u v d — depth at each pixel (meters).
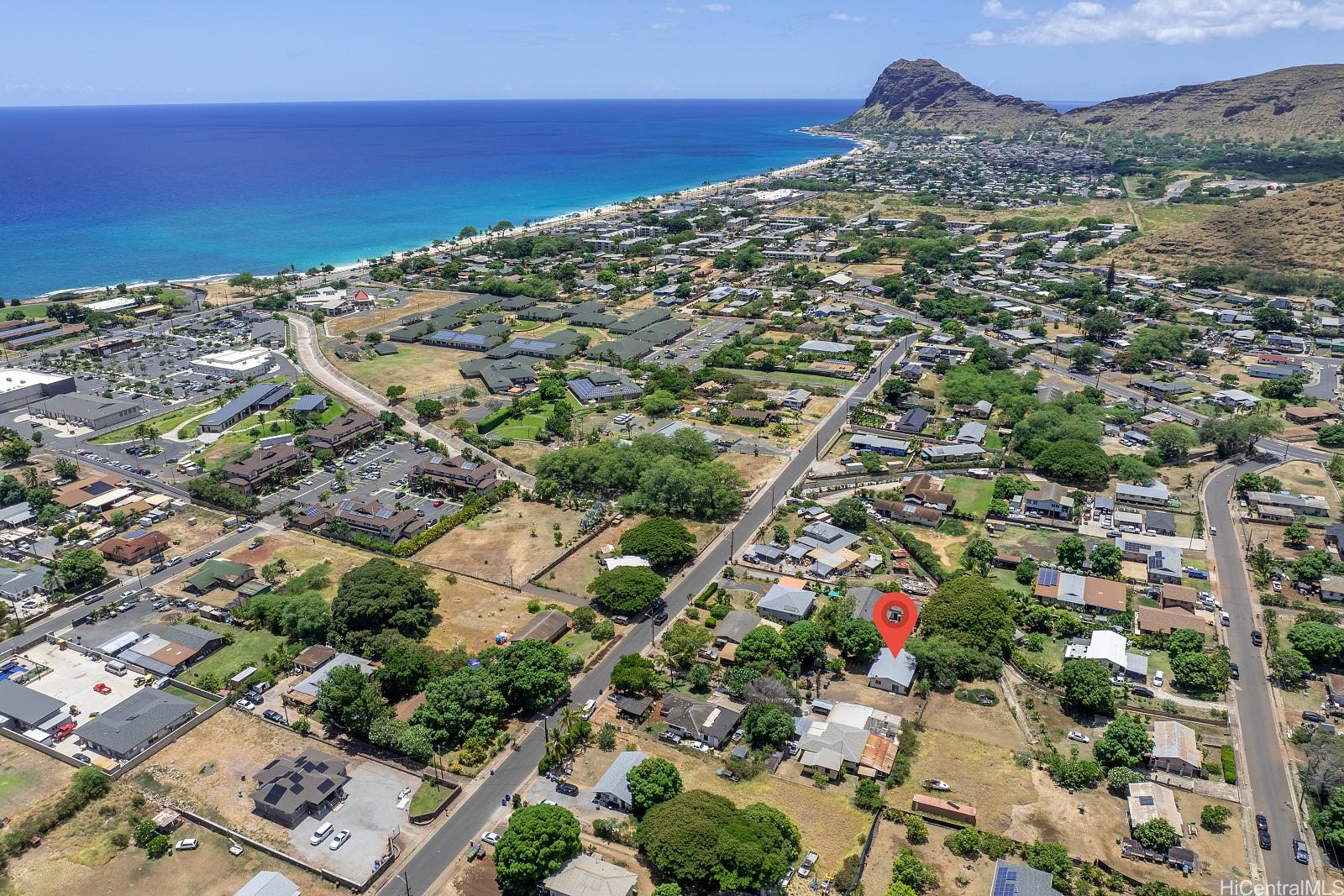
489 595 167.75
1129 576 172.38
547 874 102.44
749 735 129.00
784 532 187.25
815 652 145.25
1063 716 134.88
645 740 129.75
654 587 161.88
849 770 123.12
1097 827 112.56
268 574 170.50
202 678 143.12
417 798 118.12
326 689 130.38
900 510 197.62
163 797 119.00
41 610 163.00
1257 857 107.19
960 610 151.38
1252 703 136.62
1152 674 143.25
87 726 129.12
